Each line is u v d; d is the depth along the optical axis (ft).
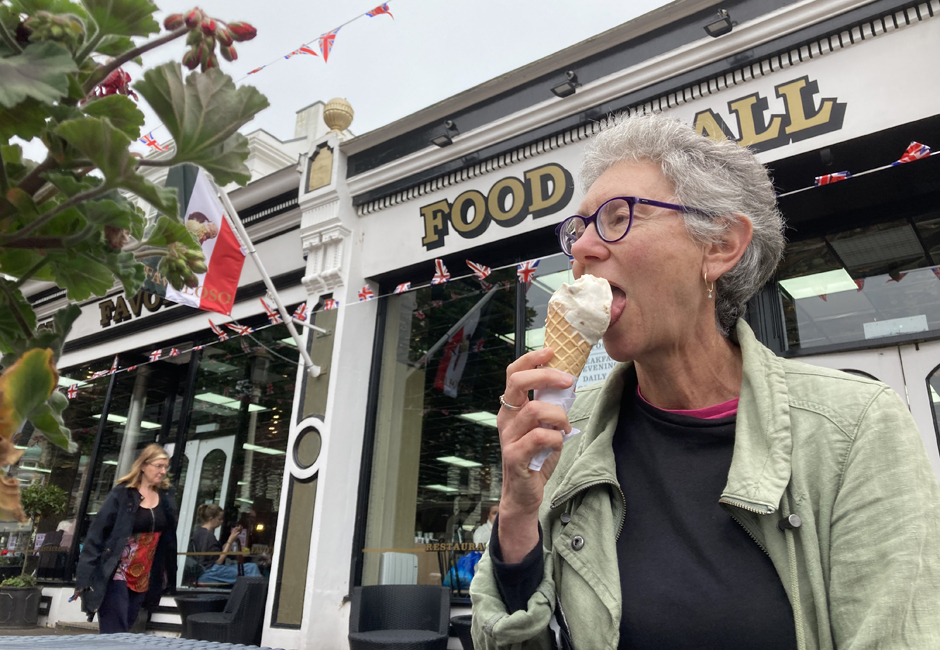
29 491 26.30
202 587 21.80
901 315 12.97
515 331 17.56
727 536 3.52
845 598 3.03
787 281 14.28
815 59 13.52
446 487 17.79
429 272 19.83
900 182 13.02
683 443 3.94
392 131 20.12
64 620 25.43
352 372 19.49
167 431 26.71
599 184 4.18
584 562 3.76
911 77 12.46
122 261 2.46
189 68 2.23
